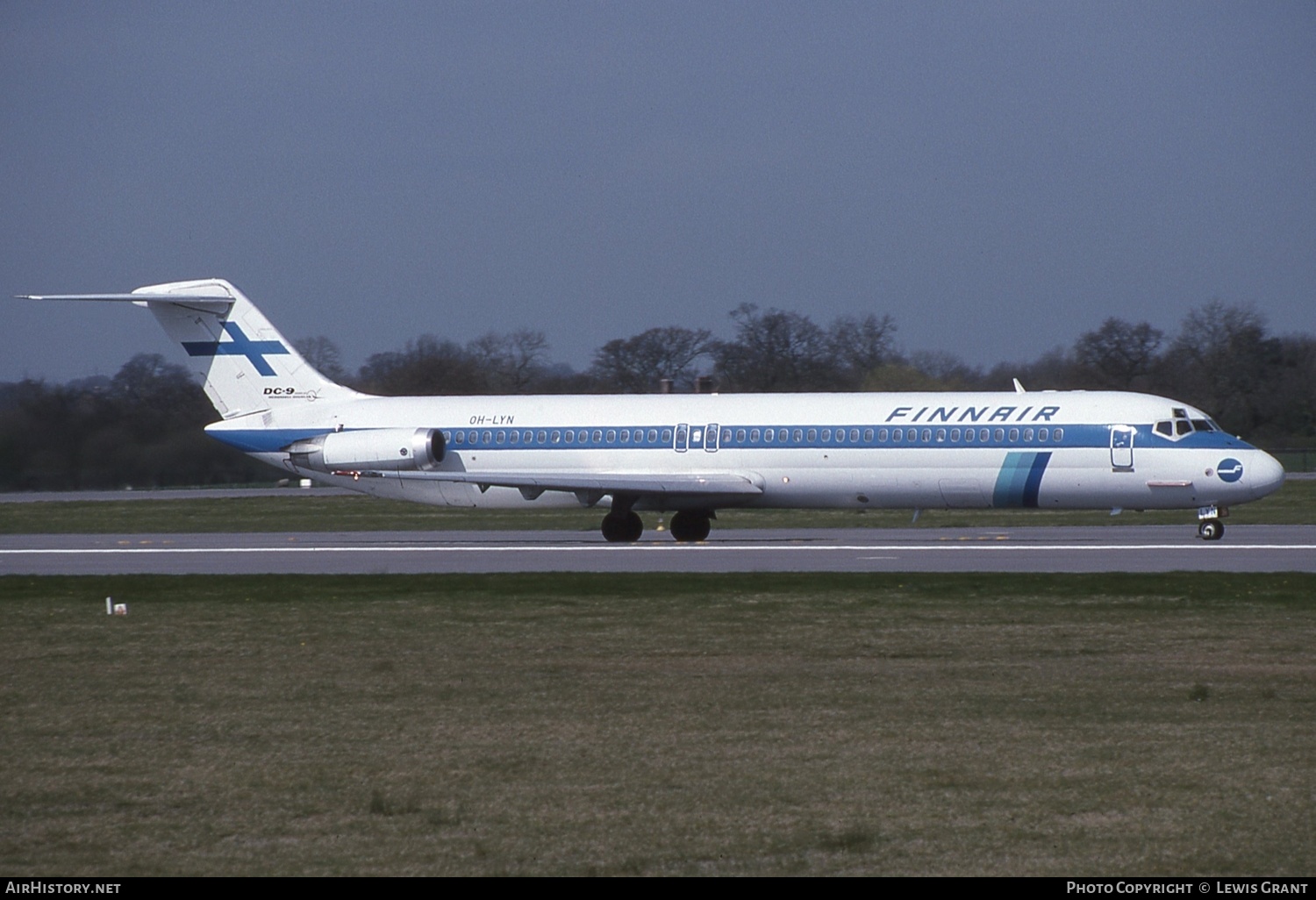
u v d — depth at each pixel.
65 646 81.38
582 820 44.97
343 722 59.47
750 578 108.31
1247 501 138.38
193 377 169.00
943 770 50.19
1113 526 168.00
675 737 55.75
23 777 51.09
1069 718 58.22
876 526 176.25
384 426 161.50
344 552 146.12
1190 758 51.41
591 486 146.62
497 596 100.62
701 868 40.34
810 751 53.19
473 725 58.50
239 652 78.12
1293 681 65.69
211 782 50.25
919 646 76.38
